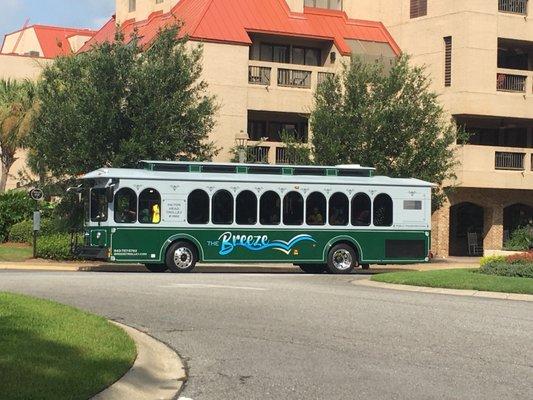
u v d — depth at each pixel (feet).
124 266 90.58
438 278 65.21
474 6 124.67
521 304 52.80
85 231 81.82
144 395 26.71
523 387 28.43
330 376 30.07
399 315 45.44
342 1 138.62
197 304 48.55
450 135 108.58
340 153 104.22
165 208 79.56
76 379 25.71
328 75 108.68
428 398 26.71
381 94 106.01
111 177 77.97
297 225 83.87
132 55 95.81
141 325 40.86
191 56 100.83
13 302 40.78
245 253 81.87
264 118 130.62
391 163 105.60
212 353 34.32
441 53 127.75
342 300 51.88
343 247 85.30
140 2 138.00
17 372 25.80
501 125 134.82
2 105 124.36
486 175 124.77
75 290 54.39
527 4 129.49
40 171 104.58
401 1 134.31
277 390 27.86
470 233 133.39
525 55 137.59
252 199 82.43
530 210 139.44
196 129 96.89
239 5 126.93
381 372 30.73
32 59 166.91
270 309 46.88
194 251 80.59
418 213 87.97
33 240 98.02
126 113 93.86
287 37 129.49
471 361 32.91
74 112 92.17
